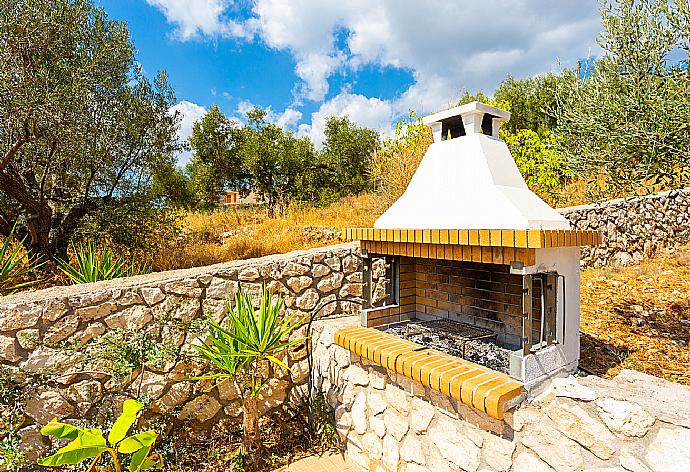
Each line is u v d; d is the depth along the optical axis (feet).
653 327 16.14
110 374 13.52
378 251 14.93
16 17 23.08
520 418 9.21
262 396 16.70
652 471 7.38
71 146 25.20
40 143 25.70
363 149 76.38
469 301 15.34
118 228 29.50
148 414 14.40
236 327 13.76
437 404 11.12
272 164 68.85
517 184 13.03
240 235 41.06
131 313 14.38
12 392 12.32
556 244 9.61
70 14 26.35
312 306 18.25
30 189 27.94
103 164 29.32
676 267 24.56
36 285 22.85
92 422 13.35
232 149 76.59
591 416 8.24
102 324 13.88
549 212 12.26
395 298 16.90
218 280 16.12
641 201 26.71
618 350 14.16
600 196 16.26
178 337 15.17
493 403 9.04
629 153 13.98
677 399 8.16
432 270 16.89
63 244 28.45
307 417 17.13
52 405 12.94
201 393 15.37
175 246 35.06
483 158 12.46
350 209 46.65
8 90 21.38
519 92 60.03
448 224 12.25
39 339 12.85
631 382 9.61
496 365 11.98
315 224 41.50
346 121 81.51
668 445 7.22
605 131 14.21
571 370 11.53
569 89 16.70
